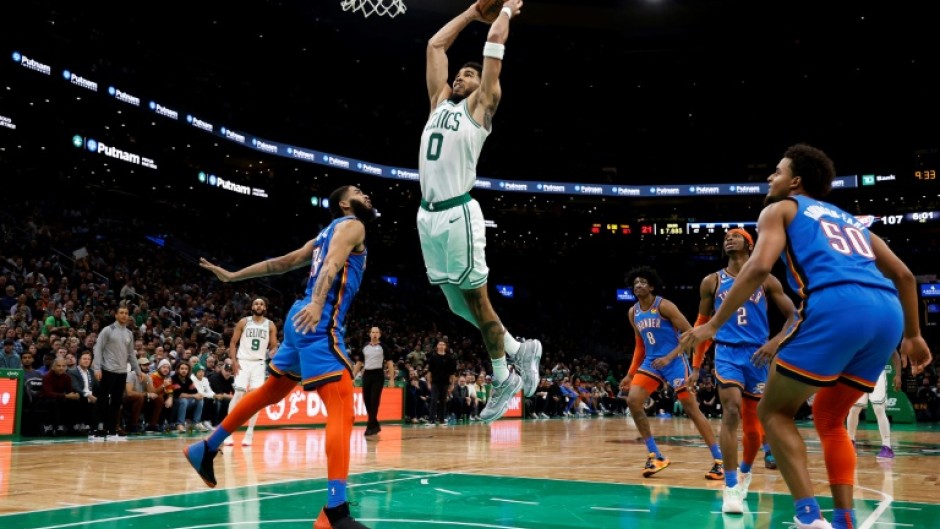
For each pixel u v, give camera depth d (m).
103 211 27.14
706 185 39.81
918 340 3.10
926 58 35.59
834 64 36.84
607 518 4.17
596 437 11.55
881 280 2.90
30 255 18.52
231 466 6.62
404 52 34.56
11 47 21.50
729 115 39.97
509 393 3.78
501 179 38.06
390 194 37.16
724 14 34.53
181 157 30.36
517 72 38.25
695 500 4.87
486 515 4.23
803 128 39.62
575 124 40.09
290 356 3.84
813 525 2.79
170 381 11.42
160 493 4.91
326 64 33.97
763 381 4.94
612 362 36.00
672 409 23.47
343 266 3.82
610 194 39.44
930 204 37.75
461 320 33.41
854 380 2.96
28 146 26.50
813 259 2.92
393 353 21.53
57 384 10.21
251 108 30.97
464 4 31.69
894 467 7.29
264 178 33.50
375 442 10.13
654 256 41.41
